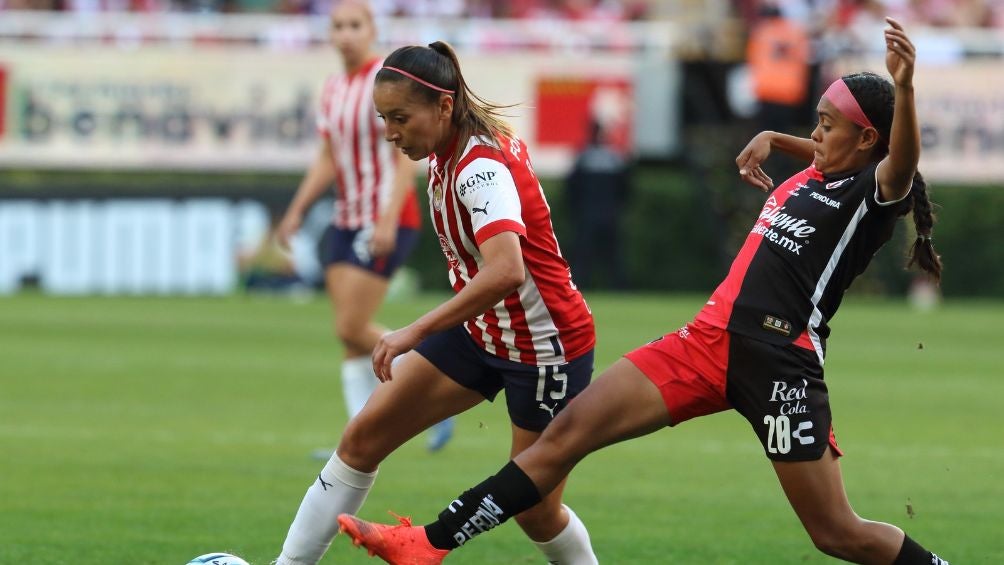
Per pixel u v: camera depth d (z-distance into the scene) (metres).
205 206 75.06
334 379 44.53
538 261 18.02
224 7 90.19
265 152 80.81
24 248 74.62
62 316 63.03
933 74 82.38
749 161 19.50
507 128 17.95
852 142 17.19
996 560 22.30
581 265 80.88
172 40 84.00
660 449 33.38
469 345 18.47
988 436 35.50
